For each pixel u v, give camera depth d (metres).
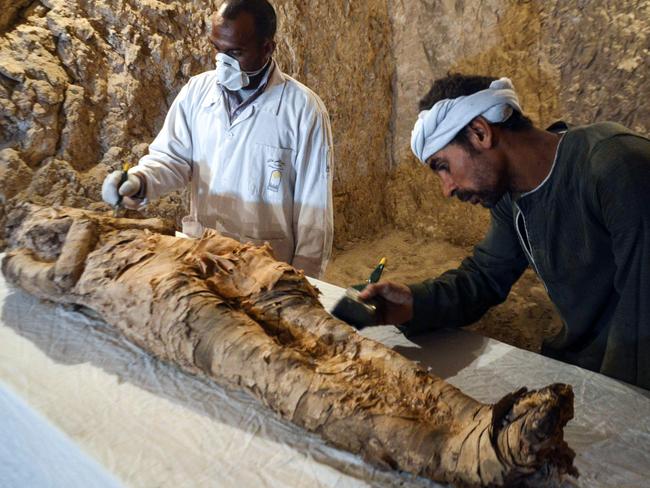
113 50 2.95
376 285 1.58
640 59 3.39
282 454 1.11
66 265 1.48
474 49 3.89
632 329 1.42
